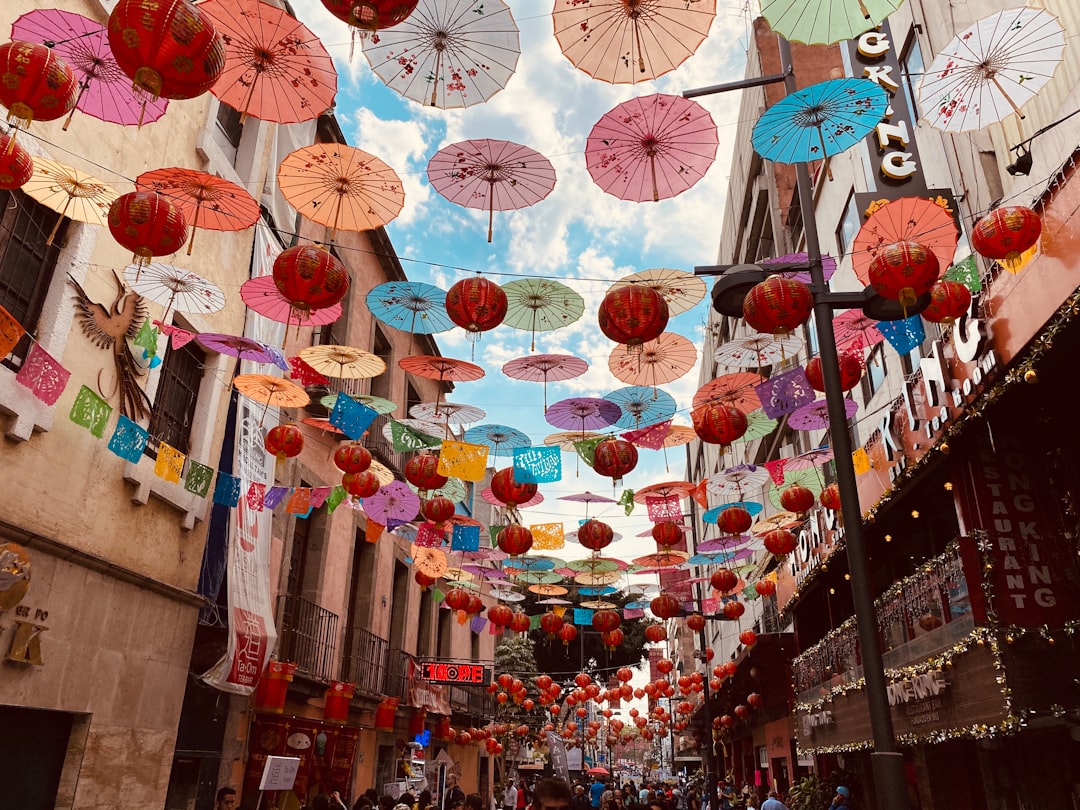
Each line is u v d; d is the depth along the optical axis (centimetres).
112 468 738
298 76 486
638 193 570
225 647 941
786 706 1756
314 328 1326
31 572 611
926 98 550
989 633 609
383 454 1549
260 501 930
